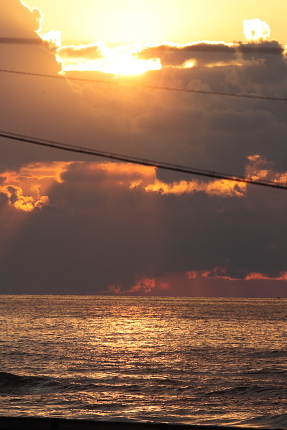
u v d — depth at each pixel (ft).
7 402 206.69
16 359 326.85
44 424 98.32
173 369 293.84
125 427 99.40
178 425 101.45
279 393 228.02
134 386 242.58
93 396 220.02
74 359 330.95
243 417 187.42
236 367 300.81
